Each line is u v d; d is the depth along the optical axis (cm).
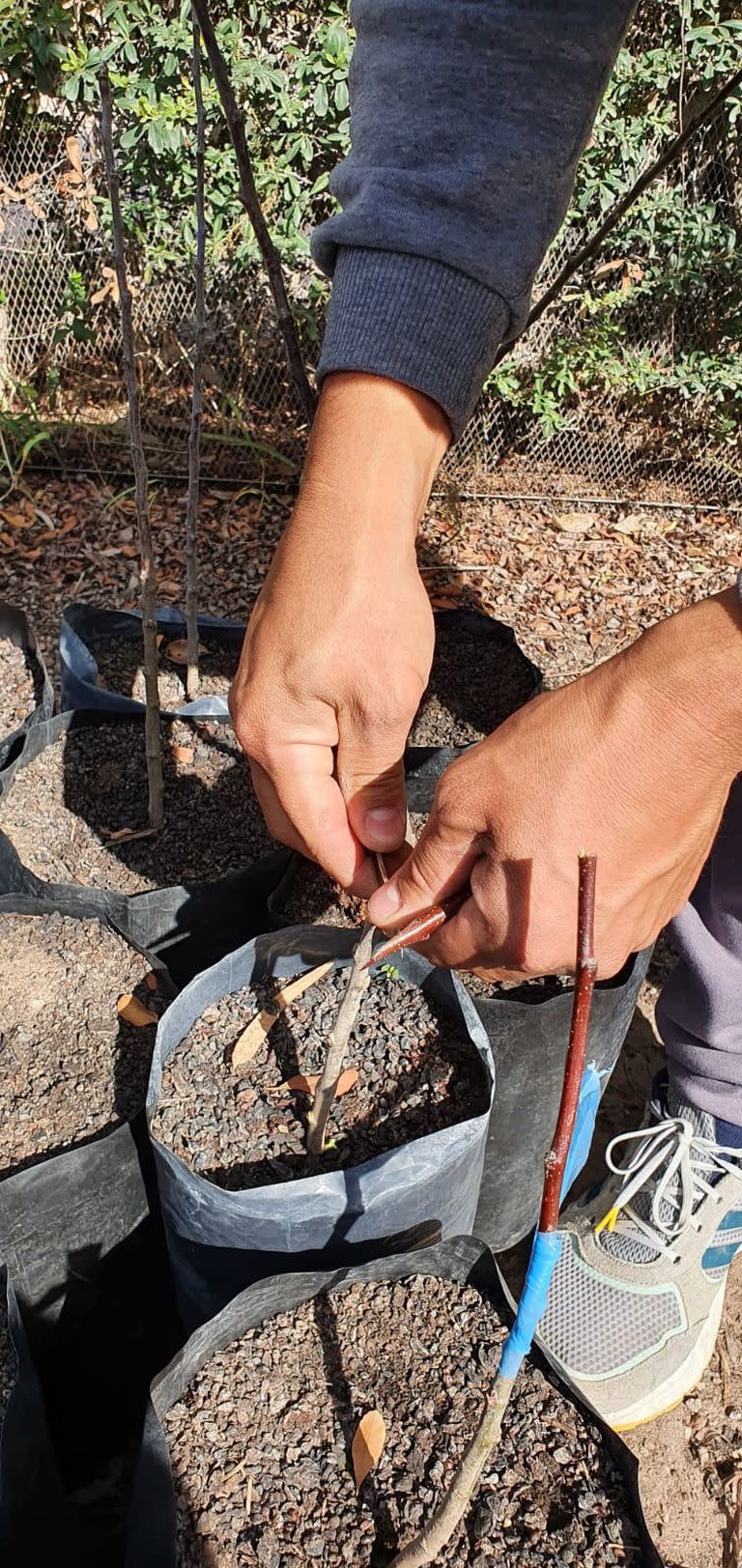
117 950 59
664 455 135
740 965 51
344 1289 44
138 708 77
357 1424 40
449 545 119
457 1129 45
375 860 41
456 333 36
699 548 124
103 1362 53
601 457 135
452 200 36
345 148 112
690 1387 56
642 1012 76
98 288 124
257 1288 42
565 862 31
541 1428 41
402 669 36
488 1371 42
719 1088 54
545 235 38
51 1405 52
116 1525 49
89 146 116
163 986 57
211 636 87
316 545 36
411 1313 44
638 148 115
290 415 128
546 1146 58
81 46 107
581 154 39
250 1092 50
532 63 36
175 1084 50
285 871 64
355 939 55
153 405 127
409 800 70
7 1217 45
